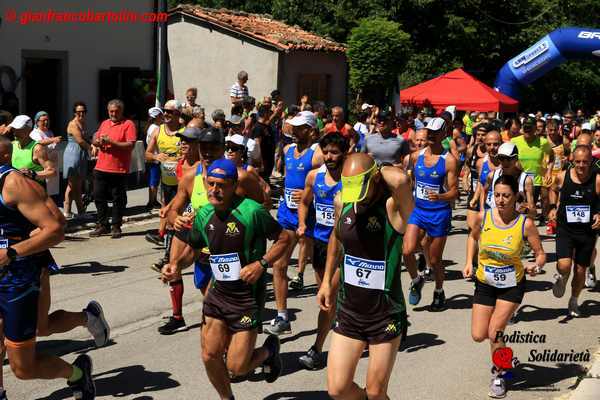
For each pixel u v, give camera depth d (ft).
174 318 24.41
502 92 85.46
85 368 18.33
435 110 70.49
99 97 61.98
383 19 85.30
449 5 108.88
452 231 45.16
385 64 82.28
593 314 27.89
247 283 17.16
